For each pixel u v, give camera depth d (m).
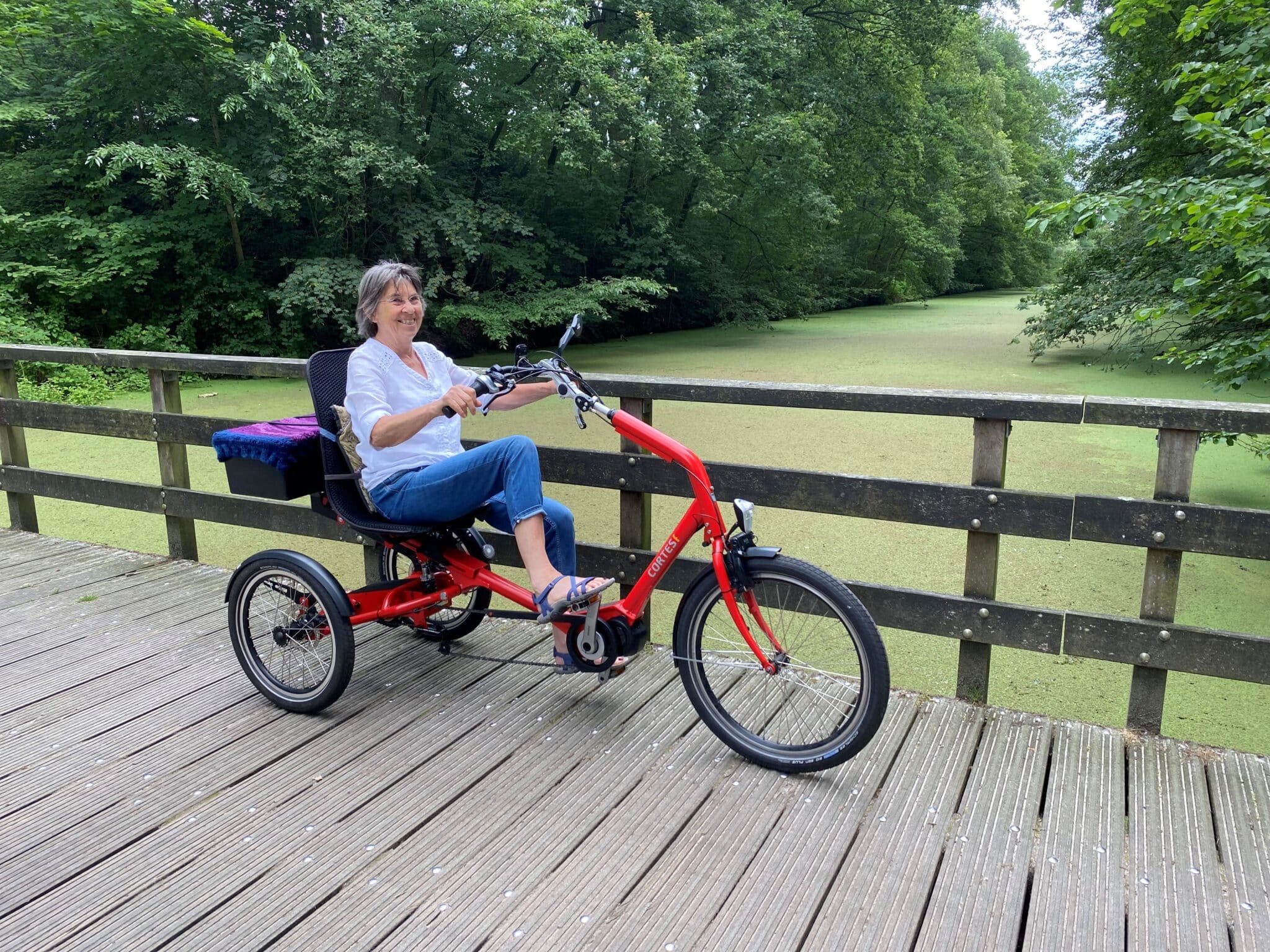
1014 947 1.72
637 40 13.45
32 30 10.38
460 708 2.65
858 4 17.97
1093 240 10.48
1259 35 3.67
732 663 2.43
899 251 25.70
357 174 10.60
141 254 10.79
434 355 2.63
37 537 4.43
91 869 1.96
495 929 1.77
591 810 2.15
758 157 16.17
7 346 4.22
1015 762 2.33
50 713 2.66
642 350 14.12
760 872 1.93
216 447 2.68
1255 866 1.93
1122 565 4.68
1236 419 2.23
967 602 2.58
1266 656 2.29
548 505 2.57
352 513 2.55
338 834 2.07
